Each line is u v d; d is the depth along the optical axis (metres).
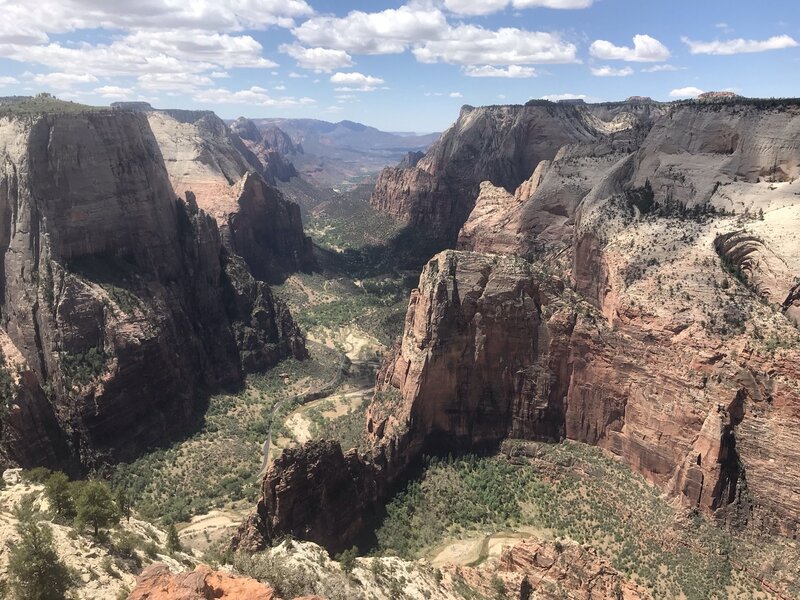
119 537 39.06
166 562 39.09
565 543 62.06
